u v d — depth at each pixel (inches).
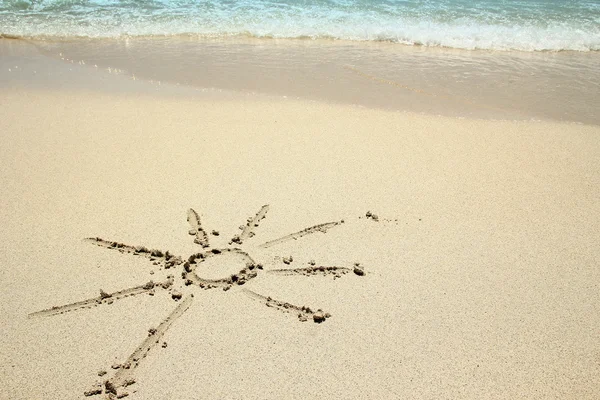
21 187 80.4
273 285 65.6
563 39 157.6
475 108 111.3
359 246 71.2
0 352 57.7
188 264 67.5
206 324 60.9
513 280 66.8
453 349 58.8
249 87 117.8
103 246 70.2
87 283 65.1
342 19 169.5
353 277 66.8
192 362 57.2
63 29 155.8
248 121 101.7
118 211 76.1
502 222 76.2
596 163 90.8
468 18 172.6
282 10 177.0
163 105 107.7
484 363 57.6
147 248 69.9
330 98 113.5
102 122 99.9
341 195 80.4
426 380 56.0
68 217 74.8
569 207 79.6
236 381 55.6
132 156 88.9
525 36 159.2
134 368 56.6
